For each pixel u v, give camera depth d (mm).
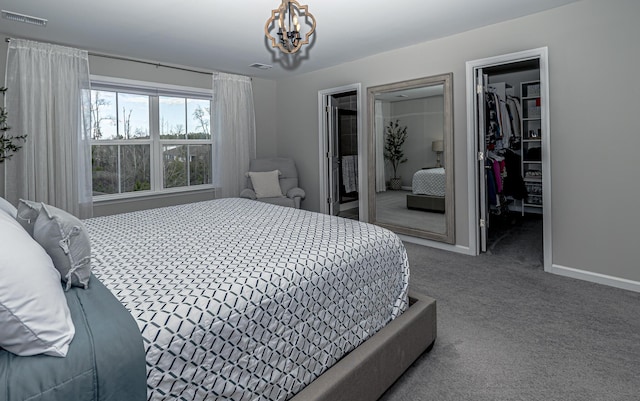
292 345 1342
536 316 2377
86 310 1065
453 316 2391
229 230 2076
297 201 4957
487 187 4227
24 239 1051
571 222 3047
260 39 3727
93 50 4047
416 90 4113
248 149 5395
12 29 3346
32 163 3590
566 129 3020
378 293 1772
